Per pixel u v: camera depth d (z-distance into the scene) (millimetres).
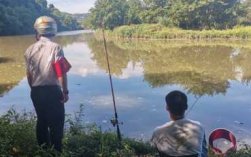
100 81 14273
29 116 7105
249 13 57312
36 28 3641
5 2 79688
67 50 33281
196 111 9156
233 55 25891
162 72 17484
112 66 20266
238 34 45344
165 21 56812
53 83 3568
